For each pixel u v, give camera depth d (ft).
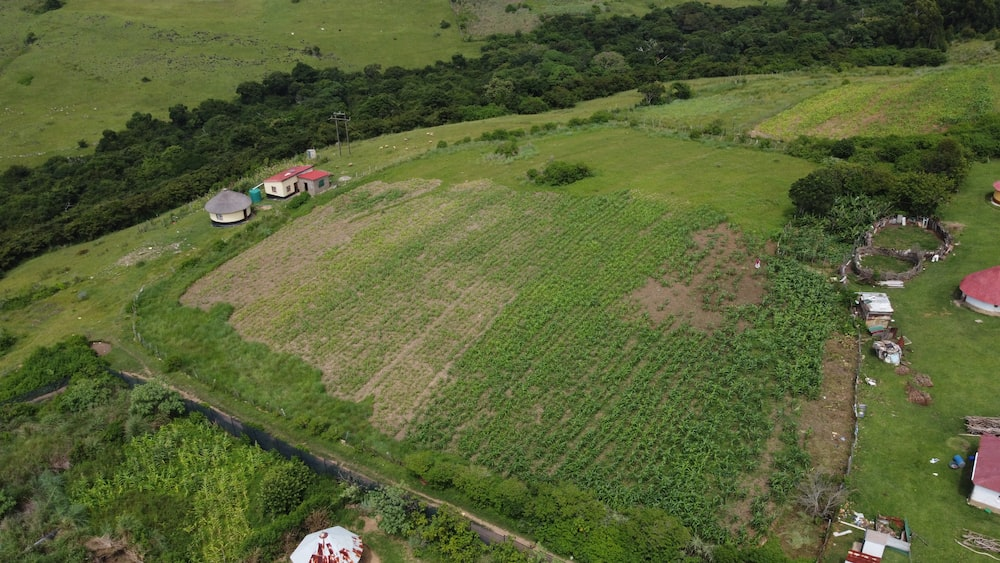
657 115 317.01
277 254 217.97
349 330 177.68
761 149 262.26
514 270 194.59
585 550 112.16
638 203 221.87
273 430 148.66
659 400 144.56
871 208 200.44
